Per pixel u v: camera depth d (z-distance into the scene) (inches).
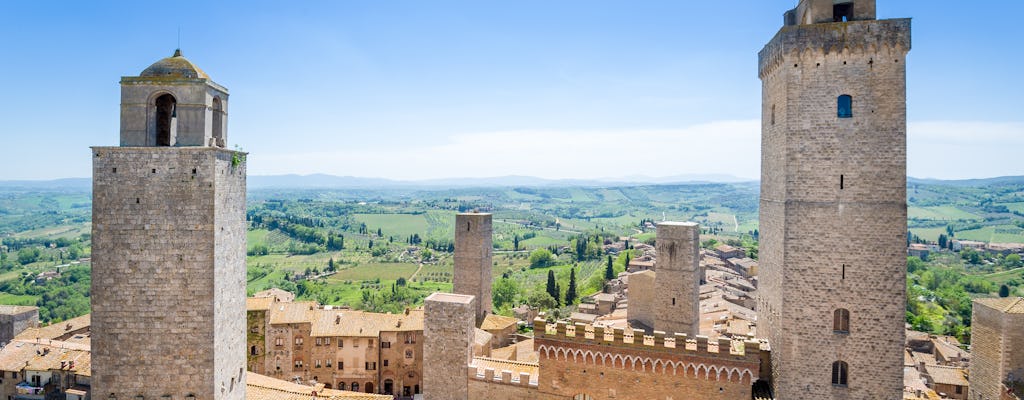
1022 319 3508.9
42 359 3607.3
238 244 2143.2
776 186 2393.0
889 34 2151.8
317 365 4340.6
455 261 4886.8
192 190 1918.1
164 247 1919.3
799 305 2284.7
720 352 2465.6
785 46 2247.8
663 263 3703.3
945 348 5260.8
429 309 2947.8
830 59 2212.1
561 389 2719.0
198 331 1940.2
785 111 2271.2
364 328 4461.1
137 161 1903.3
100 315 1929.1
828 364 2265.0
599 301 6437.0
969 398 4028.1
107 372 1937.7
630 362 2605.8
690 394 2512.3
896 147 2175.2
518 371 2989.7
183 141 1931.6
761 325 2637.8
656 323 3742.6
